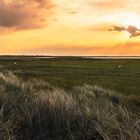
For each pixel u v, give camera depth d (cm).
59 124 498
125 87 2512
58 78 3384
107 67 6938
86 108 598
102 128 494
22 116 526
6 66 6481
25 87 1277
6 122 479
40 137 471
